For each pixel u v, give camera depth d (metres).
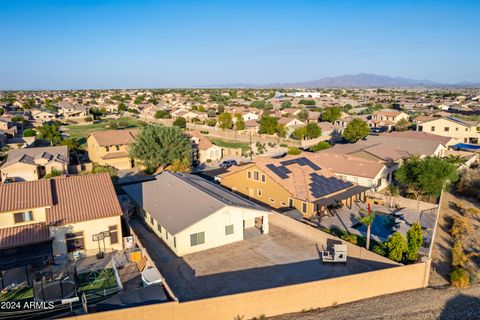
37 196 27.80
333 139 87.81
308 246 29.92
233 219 30.39
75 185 30.48
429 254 28.44
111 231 28.31
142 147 56.44
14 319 19.58
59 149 58.97
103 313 18.44
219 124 107.62
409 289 24.34
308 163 44.75
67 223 26.50
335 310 21.77
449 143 71.56
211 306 19.92
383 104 171.88
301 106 160.88
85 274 24.81
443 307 22.19
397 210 38.69
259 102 162.00
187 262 27.23
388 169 47.31
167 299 20.55
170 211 31.83
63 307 20.67
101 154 60.53
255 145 82.69
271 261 27.31
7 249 24.47
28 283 23.48
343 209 38.97
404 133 70.19
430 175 37.78
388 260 25.81
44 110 136.88
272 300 20.97
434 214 37.50
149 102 197.12
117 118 138.12
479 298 23.30
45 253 24.28
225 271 25.84
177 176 41.25
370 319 20.83
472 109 130.88
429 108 147.75
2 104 162.50
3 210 25.73
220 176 46.38
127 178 54.56
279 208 38.97
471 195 44.34
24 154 55.53
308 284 21.55
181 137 59.34
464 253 29.52
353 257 28.02
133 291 21.56
